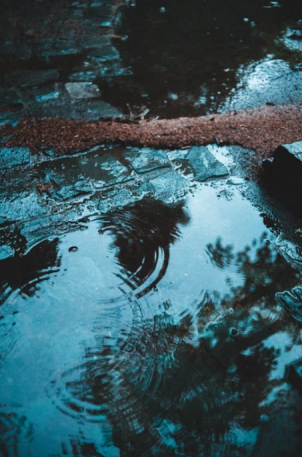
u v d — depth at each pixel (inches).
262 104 177.9
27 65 211.3
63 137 149.7
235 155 142.3
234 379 79.0
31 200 122.1
